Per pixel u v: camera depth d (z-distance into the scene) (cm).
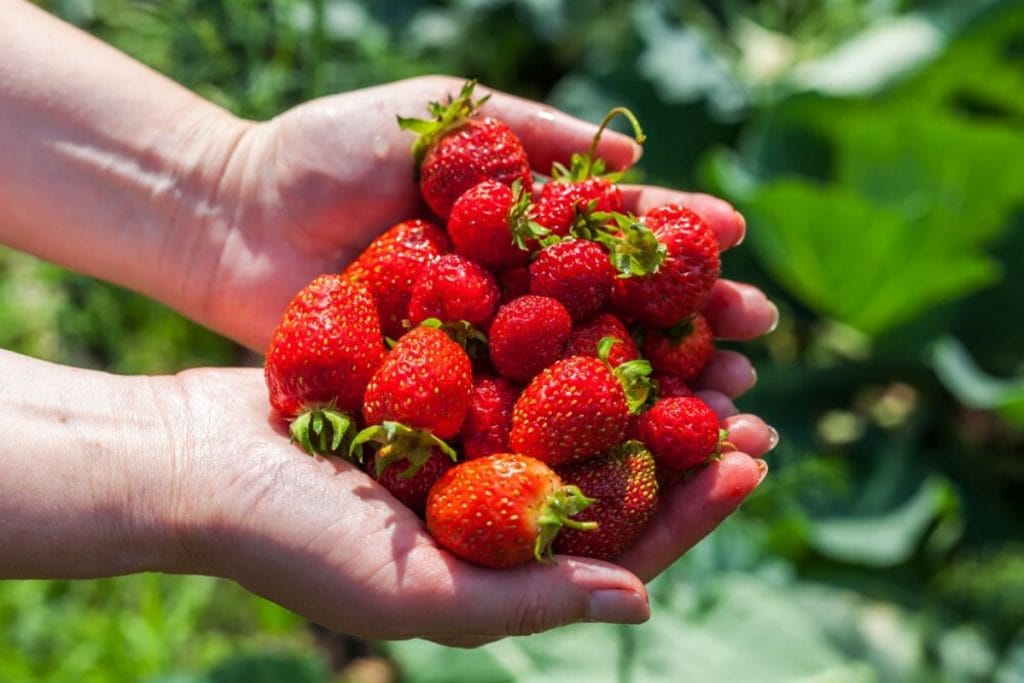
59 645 64
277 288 52
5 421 42
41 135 51
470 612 40
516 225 45
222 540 42
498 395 44
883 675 62
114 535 42
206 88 73
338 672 68
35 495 42
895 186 71
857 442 75
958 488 72
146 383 45
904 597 67
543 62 94
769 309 50
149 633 63
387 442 42
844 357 81
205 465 42
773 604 62
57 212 52
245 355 80
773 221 69
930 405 77
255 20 72
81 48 52
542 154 52
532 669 59
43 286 81
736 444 46
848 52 76
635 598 40
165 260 52
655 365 47
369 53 78
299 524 41
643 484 42
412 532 41
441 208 48
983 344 76
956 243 67
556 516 40
